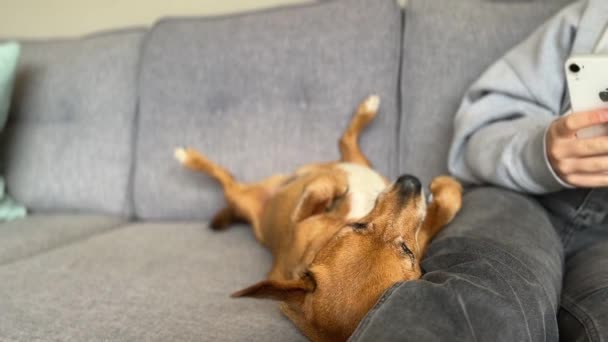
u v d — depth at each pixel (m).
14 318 1.10
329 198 1.36
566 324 0.86
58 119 2.15
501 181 1.13
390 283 0.91
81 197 2.05
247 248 1.57
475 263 0.79
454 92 1.53
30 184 2.11
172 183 1.92
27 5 2.77
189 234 1.71
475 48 1.52
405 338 0.60
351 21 1.70
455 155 1.31
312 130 1.74
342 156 1.66
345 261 0.97
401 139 1.64
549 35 1.20
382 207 1.11
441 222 1.14
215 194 1.89
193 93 1.89
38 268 1.40
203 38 1.89
